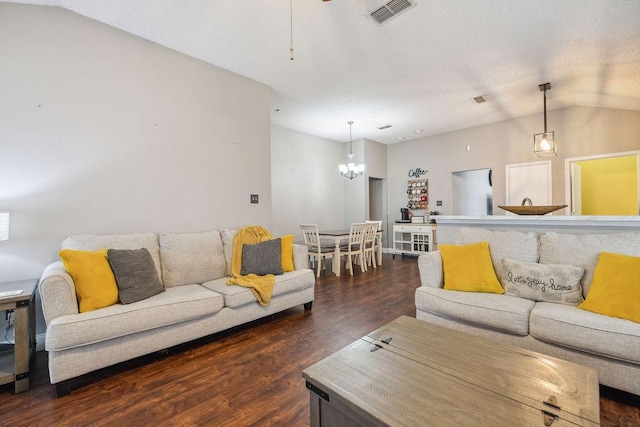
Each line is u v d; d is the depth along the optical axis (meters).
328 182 6.99
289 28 2.77
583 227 2.35
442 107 4.96
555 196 5.14
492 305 2.07
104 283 2.09
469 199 7.04
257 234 3.47
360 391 1.11
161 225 3.07
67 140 2.56
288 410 1.62
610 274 1.88
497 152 5.81
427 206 6.87
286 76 3.78
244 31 2.82
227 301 2.53
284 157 6.10
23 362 1.82
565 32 2.82
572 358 1.77
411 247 6.79
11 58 2.35
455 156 6.40
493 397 1.07
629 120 4.54
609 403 1.63
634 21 2.61
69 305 1.88
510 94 4.38
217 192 3.50
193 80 3.30
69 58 2.57
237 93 3.70
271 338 2.54
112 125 2.78
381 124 5.91
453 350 1.44
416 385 1.15
